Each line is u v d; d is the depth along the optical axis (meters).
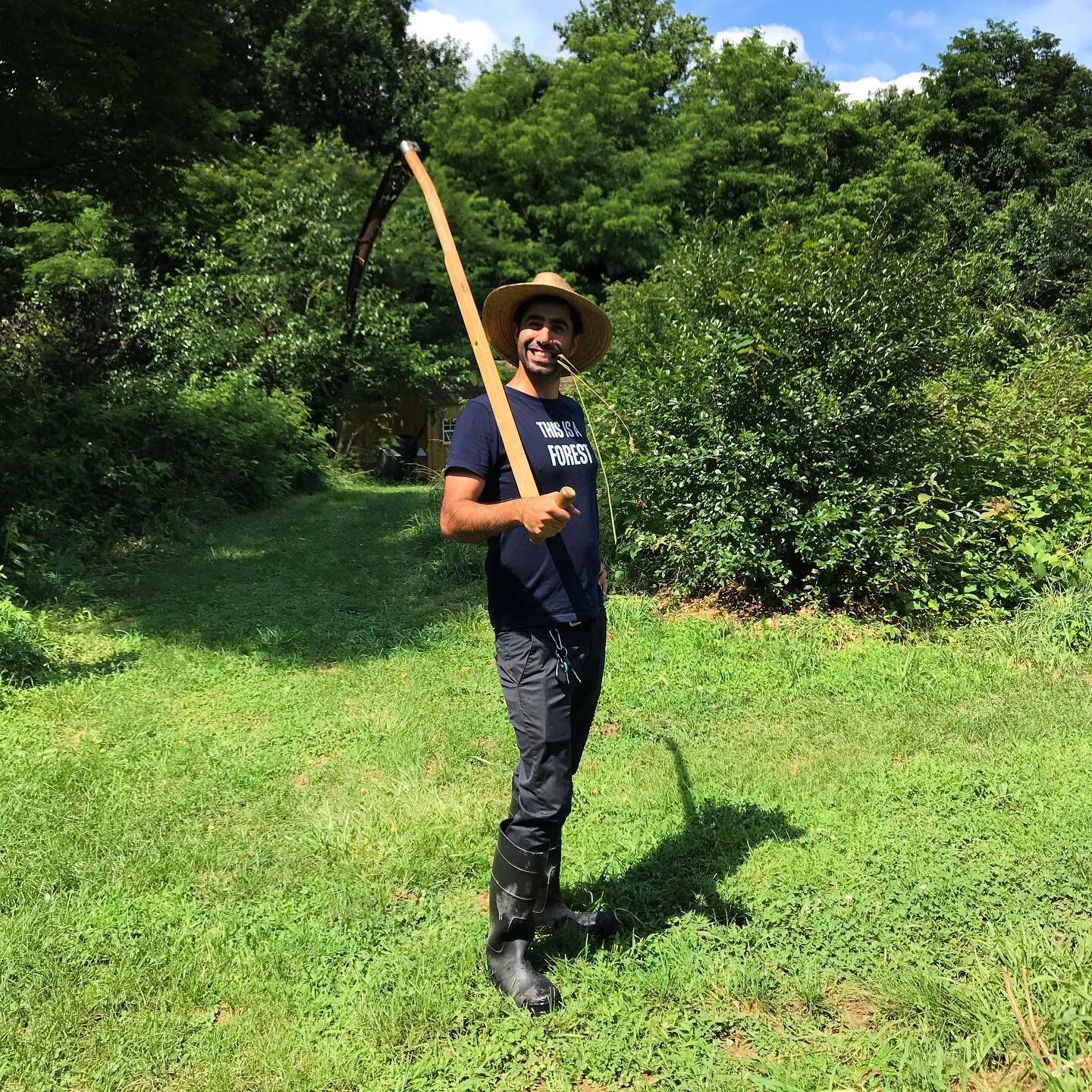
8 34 8.78
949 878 2.90
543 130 22.55
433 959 2.59
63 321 16.11
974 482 6.29
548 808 2.39
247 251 19.14
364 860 3.15
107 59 9.14
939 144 29.23
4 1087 2.16
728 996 2.42
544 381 2.49
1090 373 7.98
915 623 5.73
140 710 4.79
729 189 24.03
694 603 6.35
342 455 19.28
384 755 4.07
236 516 11.85
